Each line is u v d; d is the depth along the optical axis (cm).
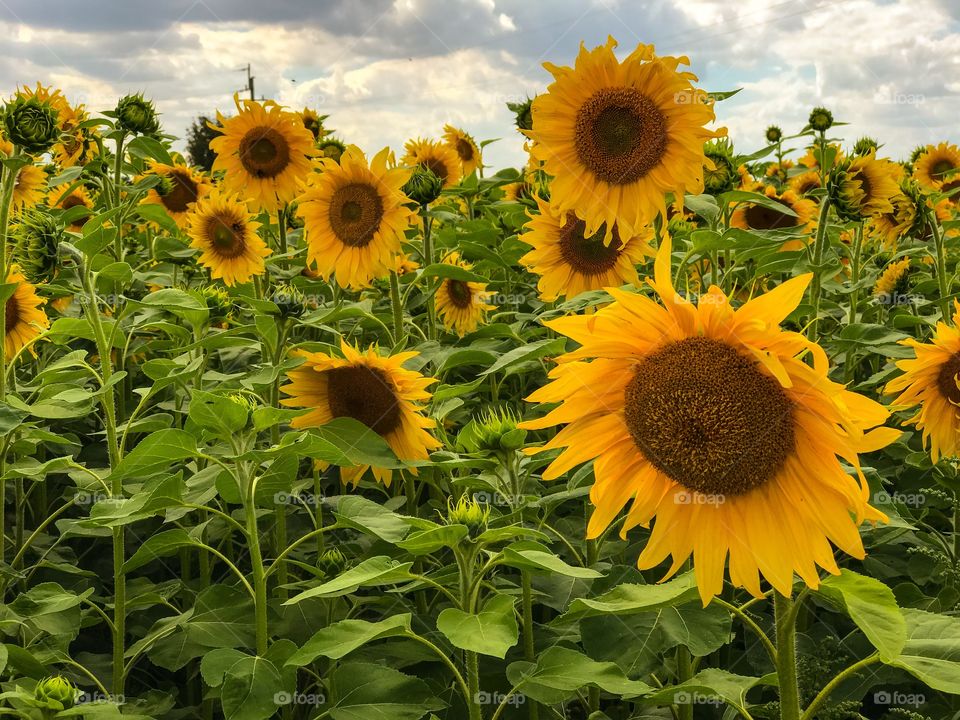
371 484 452
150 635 348
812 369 204
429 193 548
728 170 523
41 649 339
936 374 361
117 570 339
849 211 446
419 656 328
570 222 433
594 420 238
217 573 491
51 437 353
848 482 210
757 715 327
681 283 436
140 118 610
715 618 283
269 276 638
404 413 390
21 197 552
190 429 366
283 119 600
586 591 344
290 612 355
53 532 501
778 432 216
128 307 374
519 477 340
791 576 215
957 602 355
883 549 433
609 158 337
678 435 221
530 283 735
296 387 397
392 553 379
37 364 551
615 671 254
